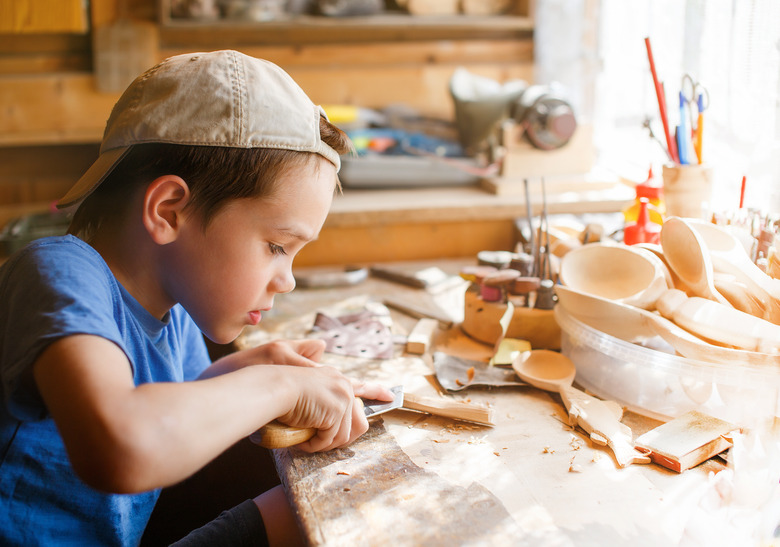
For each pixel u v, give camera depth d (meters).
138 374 0.77
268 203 0.68
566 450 0.78
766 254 0.90
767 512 0.66
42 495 0.73
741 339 0.77
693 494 0.70
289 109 0.69
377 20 2.14
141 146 0.70
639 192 1.19
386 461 0.74
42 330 0.59
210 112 0.67
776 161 1.01
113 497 0.76
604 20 1.79
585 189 1.70
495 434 0.82
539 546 0.61
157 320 0.79
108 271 0.73
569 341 0.99
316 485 0.70
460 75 2.02
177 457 0.58
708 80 1.21
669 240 0.90
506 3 2.27
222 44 2.27
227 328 0.75
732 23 1.13
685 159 1.04
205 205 0.68
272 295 0.75
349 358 1.04
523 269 1.12
